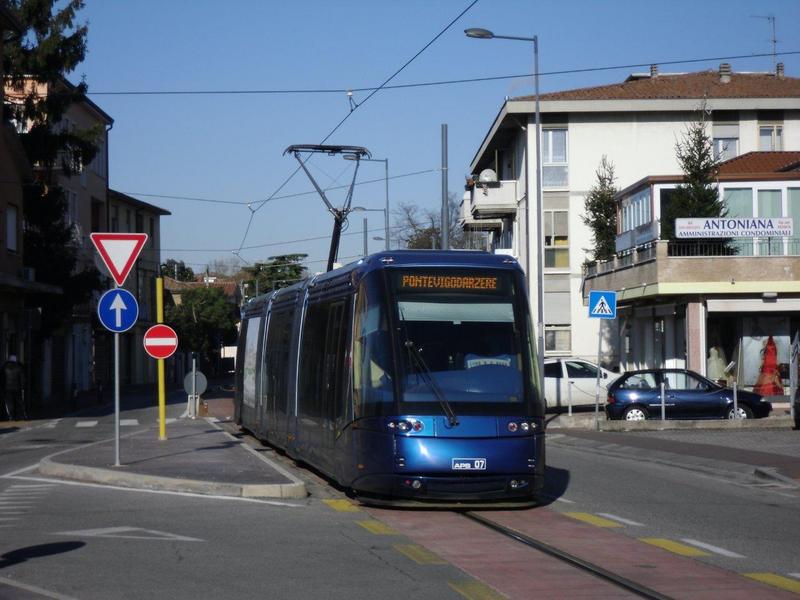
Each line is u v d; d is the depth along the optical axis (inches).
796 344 1081.4
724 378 1398.9
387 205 1782.7
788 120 1931.6
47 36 1700.3
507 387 511.5
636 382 1145.4
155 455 733.3
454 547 410.0
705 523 485.7
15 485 614.2
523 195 2007.9
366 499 518.0
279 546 407.8
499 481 497.4
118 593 323.6
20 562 373.1
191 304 3435.0
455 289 527.8
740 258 1336.1
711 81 2044.8
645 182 1496.1
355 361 530.3
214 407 1664.6
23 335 1636.3
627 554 398.9
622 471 728.3
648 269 1387.8
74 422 1315.2
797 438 951.0
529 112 1913.1
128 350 2874.0
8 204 1561.3
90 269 1868.8
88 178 2460.6
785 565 380.8
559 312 1919.3
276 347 830.5
